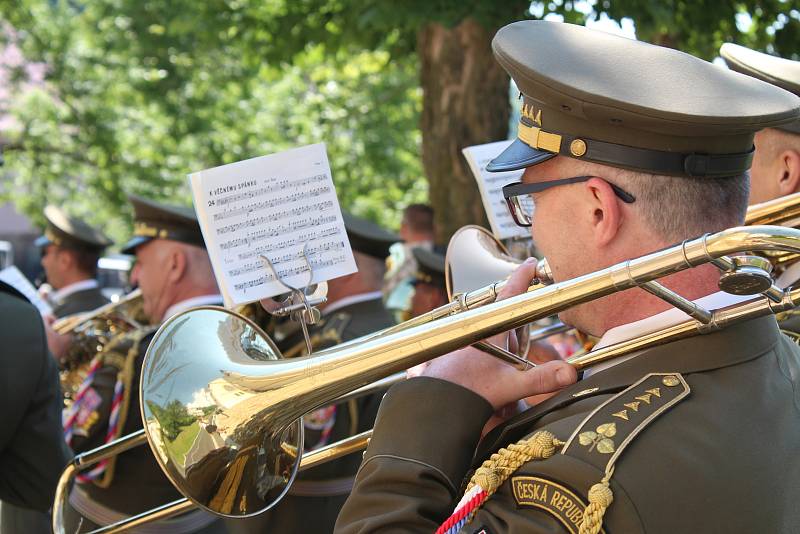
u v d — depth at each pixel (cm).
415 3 596
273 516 335
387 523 151
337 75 1234
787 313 216
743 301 150
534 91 157
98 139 1378
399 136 1398
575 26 166
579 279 148
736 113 146
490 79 660
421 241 666
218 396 184
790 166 242
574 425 147
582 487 139
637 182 151
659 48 159
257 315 354
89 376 348
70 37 1392
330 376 172
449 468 156
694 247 139
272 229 224
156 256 377
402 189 1488
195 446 183
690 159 149
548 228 160
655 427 143
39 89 1414
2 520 431
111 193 1398
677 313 156
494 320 154
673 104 147
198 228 378
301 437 195
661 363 151
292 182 225
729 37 676
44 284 776
